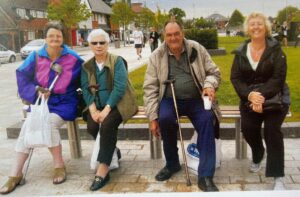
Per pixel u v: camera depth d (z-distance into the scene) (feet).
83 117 11.24
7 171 11.81
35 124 10.36
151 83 10.59
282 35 60.18
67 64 10.94
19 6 113.91
